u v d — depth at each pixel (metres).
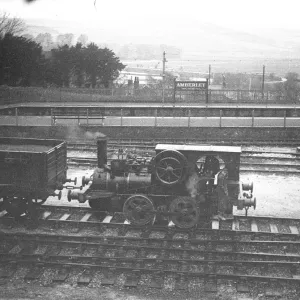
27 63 54.31
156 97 48.34
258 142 31.94
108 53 60.44
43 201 18.03
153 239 15.84
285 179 24.66
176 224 16.31
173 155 16.34
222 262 14.38
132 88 55.09
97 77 59.91
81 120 36.12
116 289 13.48
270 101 48.53
